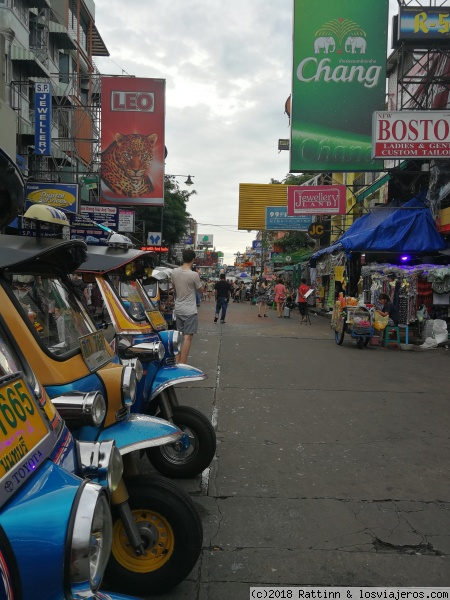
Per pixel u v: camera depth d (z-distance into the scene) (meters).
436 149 13.25
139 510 2.92
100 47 31.78
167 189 31.77
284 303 22.64
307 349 12.27
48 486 1.72
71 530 1.56
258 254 70.31
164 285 14.20
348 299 13.38
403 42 14.47
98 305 4.98
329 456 5.20
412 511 4.05
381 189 18.69
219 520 3.86
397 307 13.41
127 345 4.67
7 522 1.53
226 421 6.31
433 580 3.15
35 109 15.77
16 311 2.70
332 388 8.13
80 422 2.58
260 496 4.28
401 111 13.30
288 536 3.64
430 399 7.52
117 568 2.92
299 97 16.50
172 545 2.89
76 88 25.67
